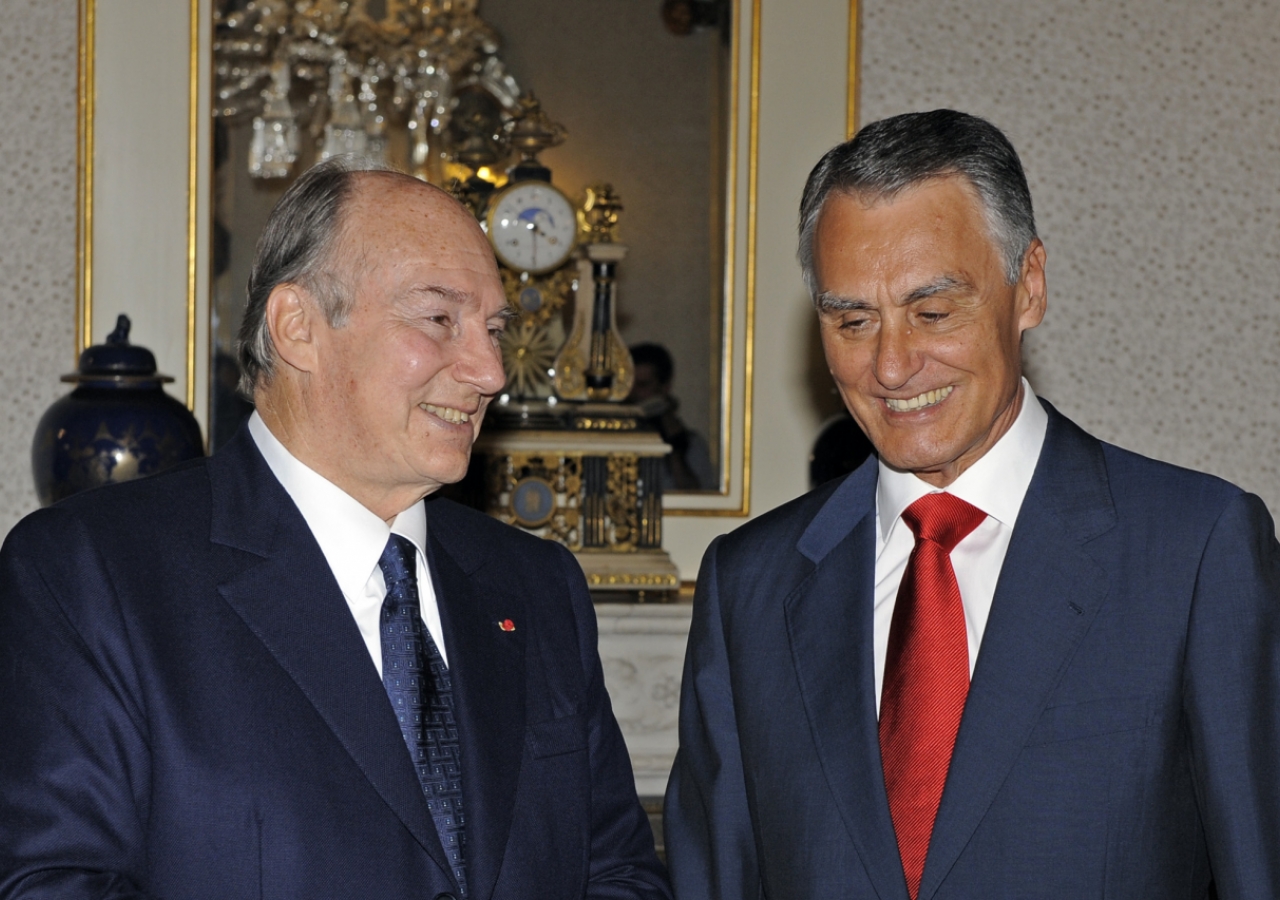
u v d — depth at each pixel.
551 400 3.53
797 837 1.68
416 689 1.63
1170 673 1.55
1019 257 1.61
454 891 1.55
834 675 1.70
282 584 1.61
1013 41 3.91
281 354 1.64
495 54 3.82
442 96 3.76
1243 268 3.94
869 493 1.80
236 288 3.71
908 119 1.62
